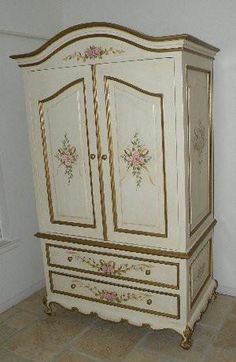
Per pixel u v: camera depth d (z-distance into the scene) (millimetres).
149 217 2348
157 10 2820
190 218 2340
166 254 2303
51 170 2600
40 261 3312
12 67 2912
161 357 2348
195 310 2539
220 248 2990
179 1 2725
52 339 2586
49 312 2871
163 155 2205
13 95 2943
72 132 2445
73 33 2238
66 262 2713
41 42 3150
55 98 2438
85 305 2705
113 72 2213
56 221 2686
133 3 2906
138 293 2488
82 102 2354
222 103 2730
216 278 3072
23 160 3078
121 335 2602
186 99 2133
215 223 2814
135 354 2389
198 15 2684
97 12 3096
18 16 2875
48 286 2850
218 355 2334
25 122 3070
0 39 2797
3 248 2910
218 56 2672
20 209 3084
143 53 2102
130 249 2414
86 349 2461
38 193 2701
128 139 2281
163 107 2135
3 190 2951
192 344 2445
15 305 3059
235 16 2564
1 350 2482
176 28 2781
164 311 2430
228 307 2857
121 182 2373
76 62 2303
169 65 2061
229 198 2865
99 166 2404
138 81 2160
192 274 2432
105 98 2271
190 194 2311
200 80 2367
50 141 2543
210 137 2645
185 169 2189
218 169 2857
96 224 2525
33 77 2477
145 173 2289
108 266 2547
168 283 2369
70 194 2574
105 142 2348
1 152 2889
